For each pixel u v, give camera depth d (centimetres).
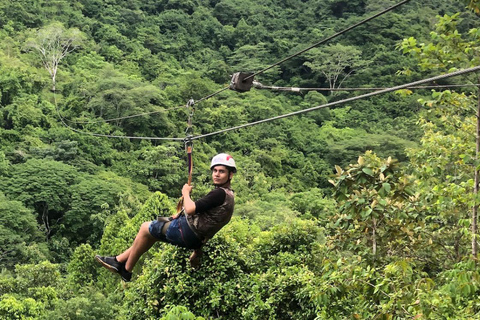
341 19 8944
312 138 6581
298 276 1345
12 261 3681
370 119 7250
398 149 5988
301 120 7050
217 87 7188
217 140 6178
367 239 1009
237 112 6328
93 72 7081
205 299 1392
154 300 1414
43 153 5103
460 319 754
